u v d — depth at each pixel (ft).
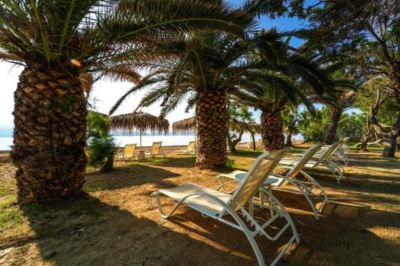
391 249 8.53
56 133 12.95
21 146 12.71
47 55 12.42
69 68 13.57
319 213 12.07
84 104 14.53
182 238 9.26
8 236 9.49
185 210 12.26
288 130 75.66
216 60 21.09
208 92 24.71
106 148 24.82
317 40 19.30
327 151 18.21
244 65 21.42
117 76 21.91
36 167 12.69
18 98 12.80
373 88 49.47
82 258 7.91
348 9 17.65
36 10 11.16
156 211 12.14
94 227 10.25
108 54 14.92
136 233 9.67
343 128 108.99
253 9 17.92
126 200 14.08
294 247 8.65
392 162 34.81
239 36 14.16
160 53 16.42
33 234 9.64
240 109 50.96
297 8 17.92
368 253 8.27
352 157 42.52
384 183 19.54
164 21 12.76
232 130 51.62
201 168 25.32
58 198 13.29
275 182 11.66
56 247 8.63
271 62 17.06
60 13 11.82
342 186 18.38
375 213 12.12
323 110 84.64
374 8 17.46
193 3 12.12
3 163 36.14
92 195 14.96
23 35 12.05
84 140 14.49
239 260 7.81
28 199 12.96
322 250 8.46
